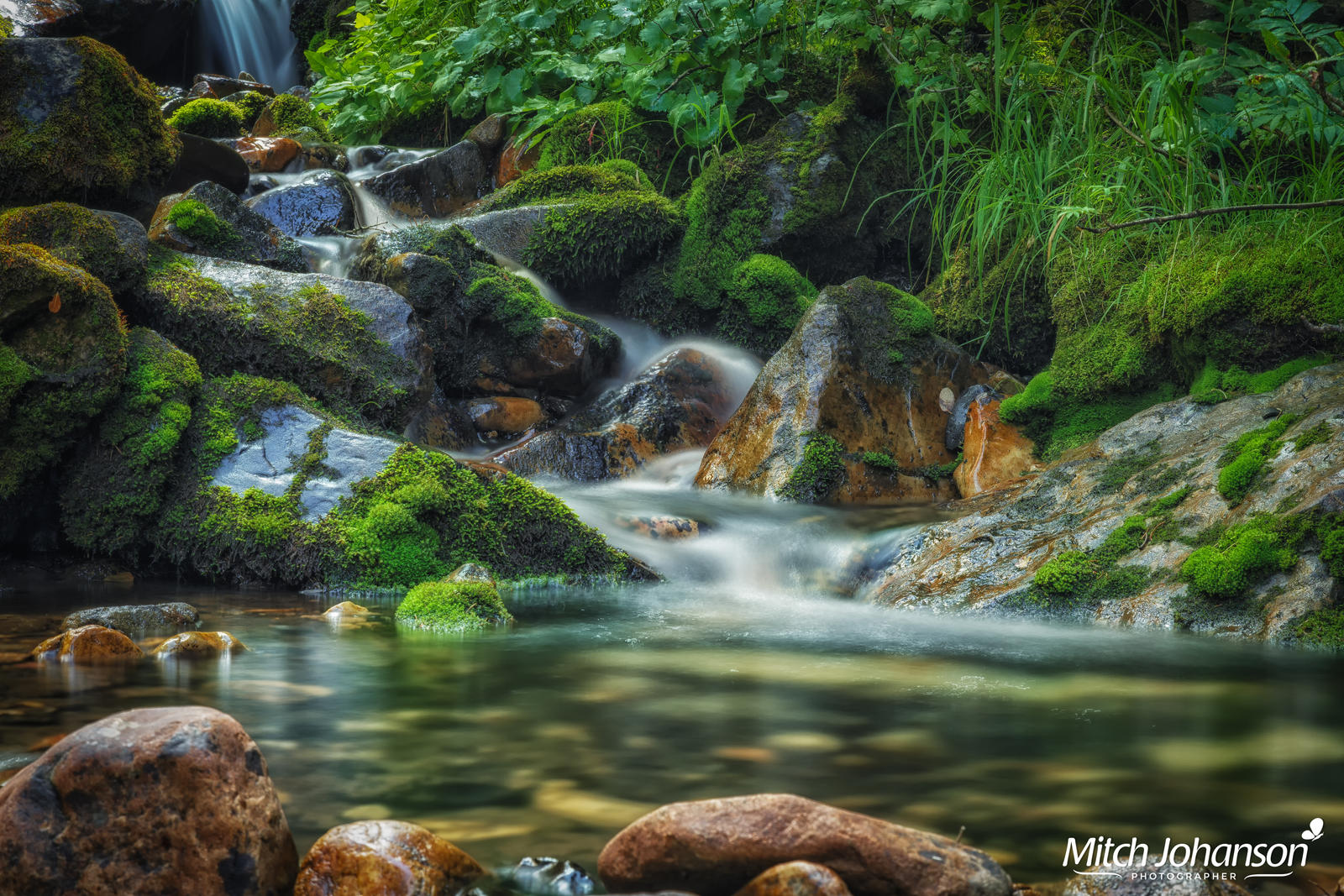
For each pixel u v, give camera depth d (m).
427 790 2.46
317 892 1.89
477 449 7.30
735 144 9.16
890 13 8.43
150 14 12.91
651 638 4.24
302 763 2.63
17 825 1.86
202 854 1.85
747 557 5.70
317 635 4.21
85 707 3.04
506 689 3.38
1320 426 4.71
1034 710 3.18
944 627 4.51
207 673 3.52
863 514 6.02
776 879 1.80
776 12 8.38
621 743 2.81
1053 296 7.07
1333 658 3.89
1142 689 3.43
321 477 5.45
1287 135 6.21
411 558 5.26
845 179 8.48
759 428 6.76
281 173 9.67
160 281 6.00
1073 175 7.16
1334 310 5.48
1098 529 4.96
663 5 9.42
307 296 6.22
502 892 1.96
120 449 5.35
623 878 1.96
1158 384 6.38
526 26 9.10
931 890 1.83
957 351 7.19
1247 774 2.60
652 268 8.73
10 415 5.07
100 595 4.99
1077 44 8.17
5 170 5.92
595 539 5.64
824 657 3.91
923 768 2.63
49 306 5.12
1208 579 4.39
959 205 7.79
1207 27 6.16
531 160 9.77
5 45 6.01
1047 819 2.32
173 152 6.70
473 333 7.66
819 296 7.08
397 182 9.56
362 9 11.78
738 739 2.86
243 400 5.67
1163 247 6.54
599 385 8.01
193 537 5.33
